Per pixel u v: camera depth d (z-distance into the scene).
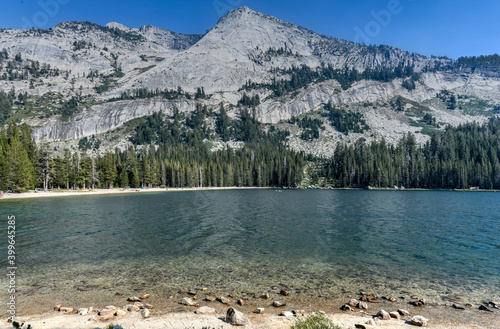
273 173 189.75
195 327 12.59
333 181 182.25
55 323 12.80
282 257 24.38
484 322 13.59
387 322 13.33
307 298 16.27
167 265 22.09
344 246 28.22
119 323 12.85
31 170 108.69
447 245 28.69
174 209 58.75
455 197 95.69
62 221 42.25
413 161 162.88
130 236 32.28
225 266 21.95
